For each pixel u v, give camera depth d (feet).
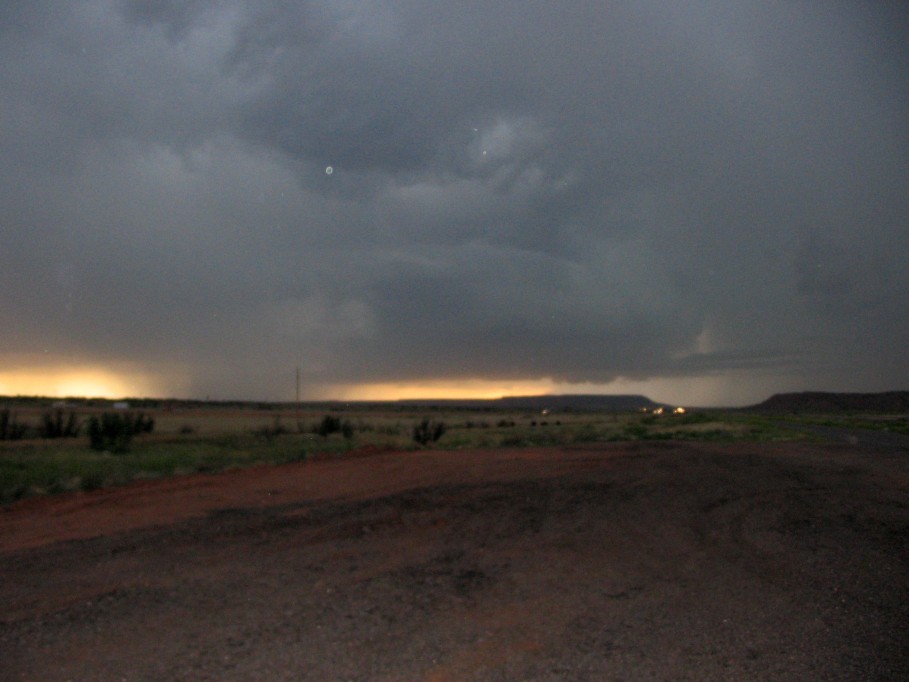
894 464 72.23
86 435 103.60
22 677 16.69
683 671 17.66
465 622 21.16
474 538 33.81
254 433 116.47
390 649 18.75
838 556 31.35
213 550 30.48
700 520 39.63
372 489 50.08
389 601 23.18
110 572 26.55
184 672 17.04
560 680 16.92
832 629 21.27
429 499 45.21
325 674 17.02
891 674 17.79
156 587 24.47
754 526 38.24
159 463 63.93
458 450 89.97
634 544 33.04
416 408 535.60
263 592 24.07
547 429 164.66
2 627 20.18
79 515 39.50
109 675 16.84
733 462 71.05
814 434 135.85
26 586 24.61
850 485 55.42
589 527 36.81
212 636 19.57
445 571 27.45
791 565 29.55
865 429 168.35
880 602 24.36
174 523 36.60
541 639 19.76
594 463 69.31
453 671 17.35
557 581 26.21
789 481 57.16
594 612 22.41
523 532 35.35
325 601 23.08
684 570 28.35
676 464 68.44
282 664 17.60
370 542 32.65
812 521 39.88
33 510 41.70
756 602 24.00
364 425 150.10
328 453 78.59
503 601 23.47
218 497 46.06
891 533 36.78
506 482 53.88
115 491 48.80
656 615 22.24
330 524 36.58
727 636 20.38
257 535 33.71
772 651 19.25
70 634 19.63
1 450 74.38
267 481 54.44
